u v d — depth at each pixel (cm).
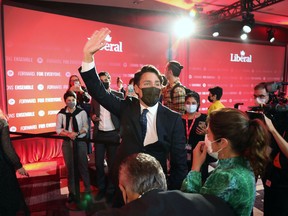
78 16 530
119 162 159
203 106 771
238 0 601
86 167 324
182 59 723
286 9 671
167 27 690
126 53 620
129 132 160
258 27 838
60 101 516
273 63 880
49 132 502
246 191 89
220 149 98
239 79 826
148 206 73
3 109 429
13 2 438
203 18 685
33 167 454
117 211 73
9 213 217
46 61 489
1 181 211
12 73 443
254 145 94
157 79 157
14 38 443
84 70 151
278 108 189
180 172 161
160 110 163
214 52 773
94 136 339
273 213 185
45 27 484
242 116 99
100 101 162
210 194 86
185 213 74
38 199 321
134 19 652
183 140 163
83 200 311
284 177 177
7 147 215
